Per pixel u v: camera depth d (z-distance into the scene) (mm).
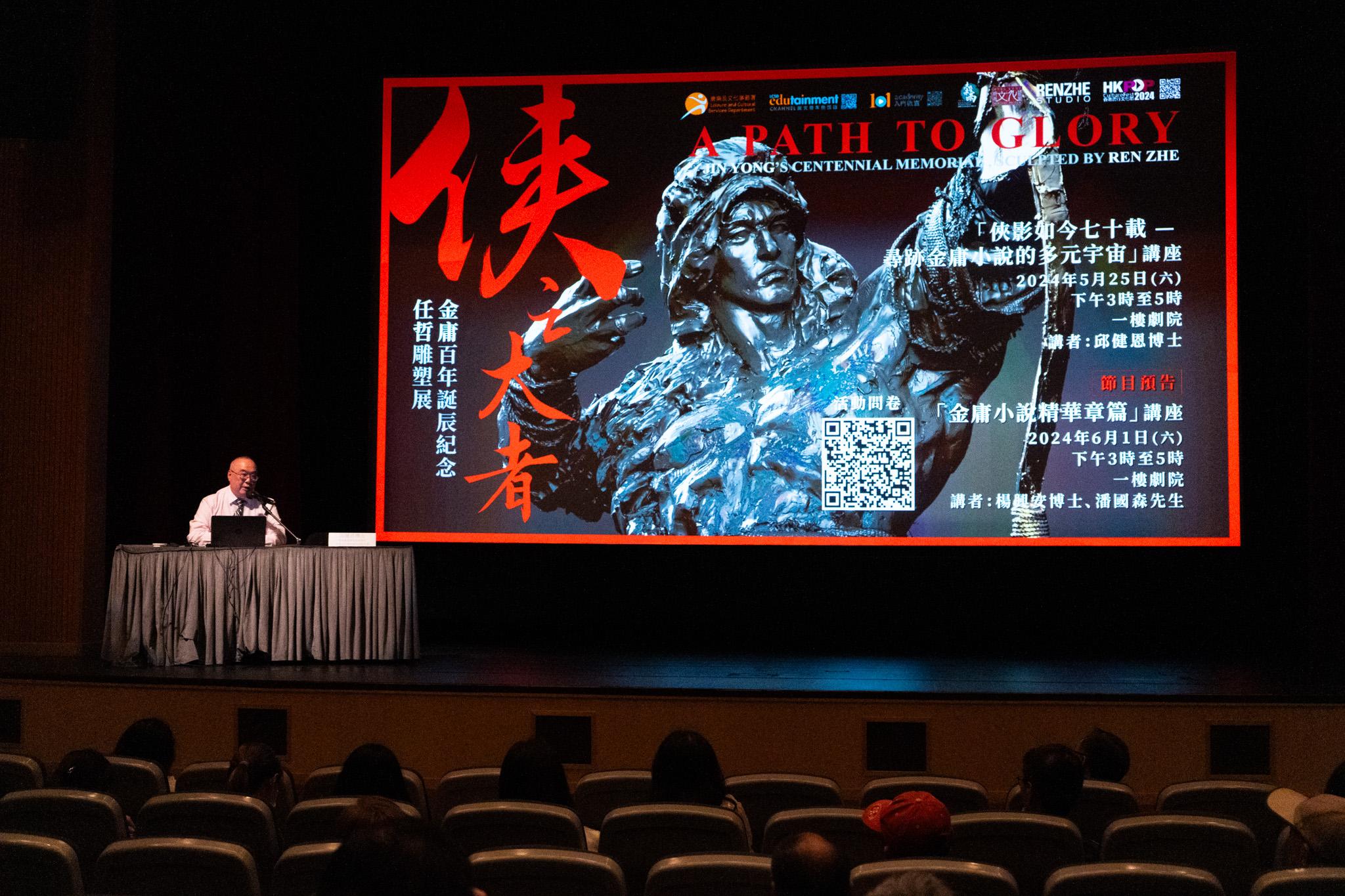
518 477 7246
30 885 2367
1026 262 6922
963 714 5488
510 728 5605
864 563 7320
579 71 7277
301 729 5602
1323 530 6633
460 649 7004
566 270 7270
